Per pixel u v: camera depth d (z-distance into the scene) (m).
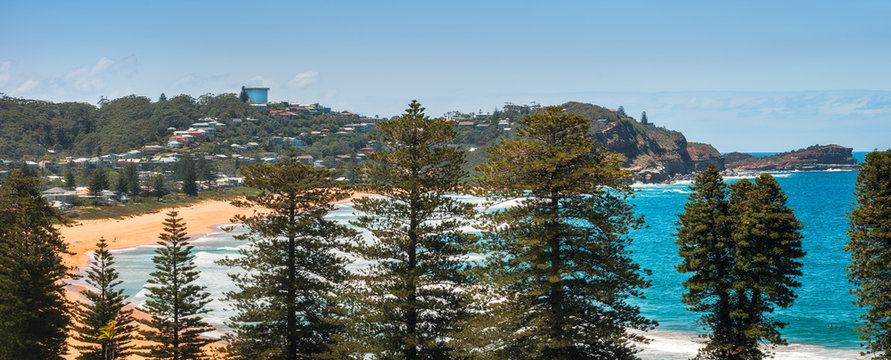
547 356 24.77
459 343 25.73
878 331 26.05
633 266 25.28
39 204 35.69
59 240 35.72
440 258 28.62
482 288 26.59
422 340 27.00
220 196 168.12
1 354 32.56
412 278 27.08
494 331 25.50
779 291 26.88
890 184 25.09
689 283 28.78
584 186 25.05
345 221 115.00
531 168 24.58
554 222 25.03
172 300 33.19
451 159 28.98
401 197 28.19
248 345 31.16
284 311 30.52
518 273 25.12
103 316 33.22
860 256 26.02
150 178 170.62
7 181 35.84
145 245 90.62
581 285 25.14
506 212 25.95
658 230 115.19
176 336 33.56
